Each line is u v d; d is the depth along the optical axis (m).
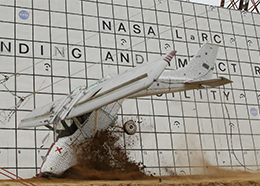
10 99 23.84
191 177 23.98
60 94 25.16
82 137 18.72
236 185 16.98
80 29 27.12
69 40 26.56
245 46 32.66
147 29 29.30
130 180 19.06
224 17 32.69
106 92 15.41
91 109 15.40
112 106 20.22
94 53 26.98
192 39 30.72
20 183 14.88
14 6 25.75
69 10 27.22
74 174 18.20
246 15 33.69
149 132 26.38
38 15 26.23
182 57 29.84
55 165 17.45
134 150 25.44
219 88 30.06
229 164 28.27
